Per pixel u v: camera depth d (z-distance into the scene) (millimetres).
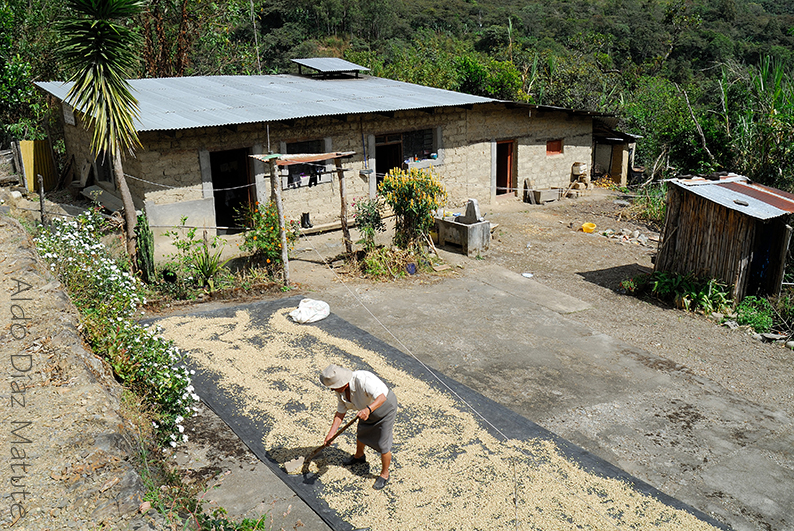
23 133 18734
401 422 6586
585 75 27359
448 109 16594
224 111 13133
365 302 10383
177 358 6602
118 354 6312
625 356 8883
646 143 22406
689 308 11023
